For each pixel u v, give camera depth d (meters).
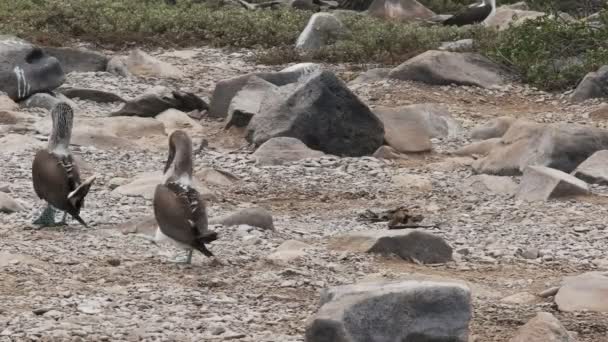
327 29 29.66
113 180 16.75
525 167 17.92
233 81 22.84
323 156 19.39
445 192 17.25
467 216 15.58
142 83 25.53
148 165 18.38
